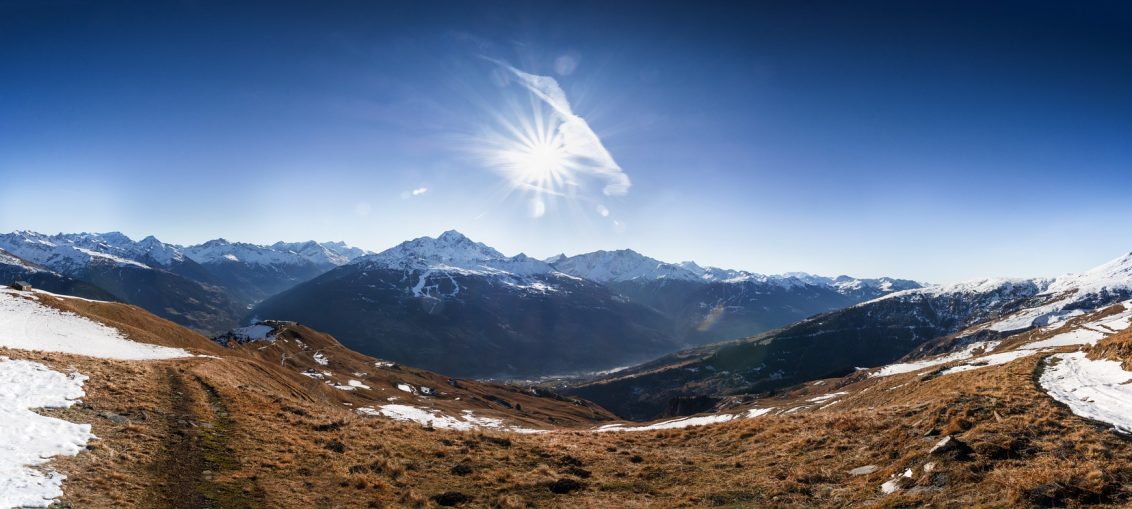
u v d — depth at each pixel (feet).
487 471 87.10
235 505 65.82
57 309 251.60
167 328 325.01
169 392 117.91
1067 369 120.57
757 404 372.38
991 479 59.67
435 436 110.52
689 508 69.67
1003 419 78.69
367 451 94.17
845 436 93.15
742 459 91.97
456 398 510.17
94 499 60.70
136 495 64.34
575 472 88.53
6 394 90.07
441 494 74.90
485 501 73.72
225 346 408.05
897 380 258.78
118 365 134.72
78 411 90.84
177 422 96.02
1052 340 422.82
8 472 61.77
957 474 62.44
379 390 426.92
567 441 113.91
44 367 111.24
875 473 71.97
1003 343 552.41
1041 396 91.45
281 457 85.30
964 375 160.56
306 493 72.23
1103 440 66.49
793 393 519.60
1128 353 117.91
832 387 470.80
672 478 84.74
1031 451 66.03
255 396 129.39
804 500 68.23
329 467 83.71
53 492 59.47
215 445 87.10
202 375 144.15
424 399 444.96
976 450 67.26
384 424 118.11
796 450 91.61
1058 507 52.21
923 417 91.71
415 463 90.22
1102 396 91.66
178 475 72.90
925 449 72.49
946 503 57.21
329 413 126.11
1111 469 57.98
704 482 80.84
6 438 71.67
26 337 201.05
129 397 105.70
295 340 531.91
